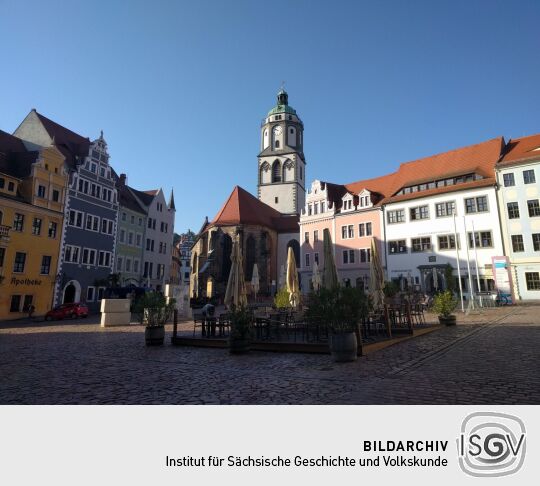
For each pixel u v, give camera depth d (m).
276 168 78.81
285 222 72.62
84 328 25.41
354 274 50.38
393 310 17.48
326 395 7.27
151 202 58.75
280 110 80.62
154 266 58.47
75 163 46.16
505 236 38.88
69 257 43.09
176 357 12.44
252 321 13.45
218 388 8.12
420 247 44.56
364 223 50.22
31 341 17.84
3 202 36.38
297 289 23.39
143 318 15.73
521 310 26.55
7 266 36.38
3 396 7.79
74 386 8.56
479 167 43.25
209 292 60.06
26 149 44.88
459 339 14.00
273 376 9.12
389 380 8.19
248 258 64.06
